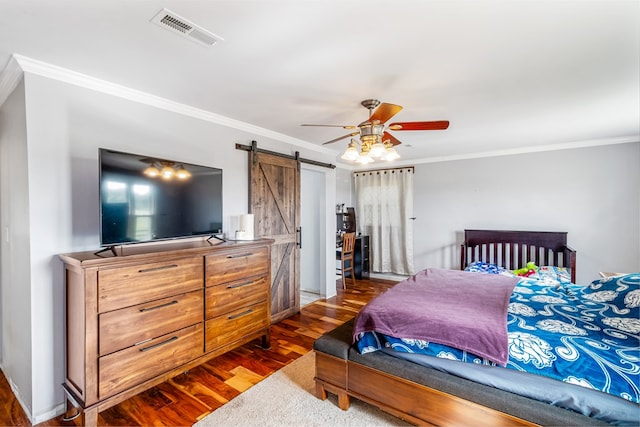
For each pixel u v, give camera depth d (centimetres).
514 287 276
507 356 166
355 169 664
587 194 446
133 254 206
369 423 200
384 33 172
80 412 212
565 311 210
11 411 215
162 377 217
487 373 170
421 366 189
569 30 169
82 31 170
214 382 248
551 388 153
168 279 222
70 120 221
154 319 213
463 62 206
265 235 376
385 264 628
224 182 332
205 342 248
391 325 201
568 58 200
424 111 304
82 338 186
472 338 177
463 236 546
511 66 212
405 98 269
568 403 149
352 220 647
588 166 444
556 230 468
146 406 217
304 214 540
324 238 495
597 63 207
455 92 257
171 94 262
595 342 164
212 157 320
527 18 158
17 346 229
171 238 252
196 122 305
